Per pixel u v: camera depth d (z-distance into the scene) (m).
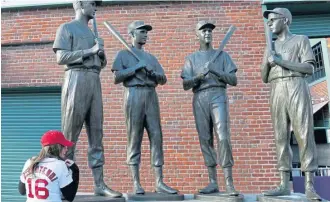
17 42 8.42
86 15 4.54
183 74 4.91
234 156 7.35
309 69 4.19
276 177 7.22
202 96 4.77
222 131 4.55
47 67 8.29
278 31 4.47
